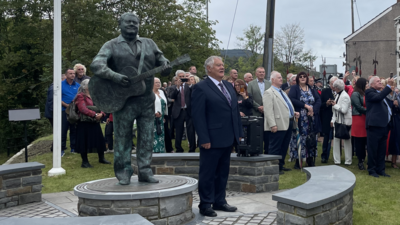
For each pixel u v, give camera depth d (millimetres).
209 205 5023
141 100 5004
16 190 5844
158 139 8961
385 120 7770
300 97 8422
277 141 8008
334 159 9281
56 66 8148
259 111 8883
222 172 5191
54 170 8023
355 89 8578
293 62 43156
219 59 5016
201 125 4859
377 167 7996
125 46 4848
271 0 12281
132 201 4438
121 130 5000
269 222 4629
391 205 5598
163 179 5324
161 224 4516
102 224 2982
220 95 4949
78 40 23297
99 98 4859
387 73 34781
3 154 24641
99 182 5215
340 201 4078
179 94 9680
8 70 26438
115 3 26125
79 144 8562
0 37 26188
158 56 5062
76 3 22906
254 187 6551
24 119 7527
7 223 3062
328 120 9281
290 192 3943
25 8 24266
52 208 5641
